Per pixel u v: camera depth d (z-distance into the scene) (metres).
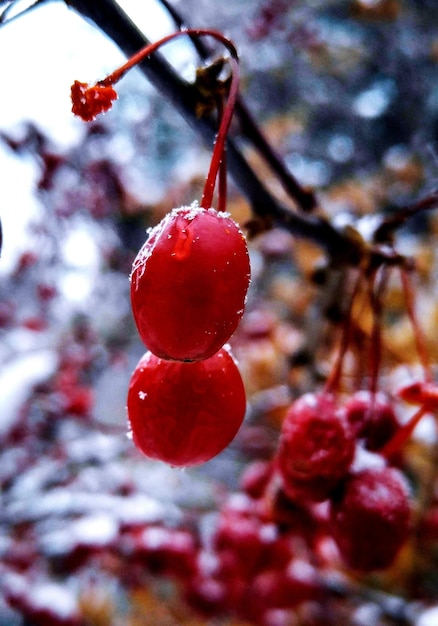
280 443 0.09
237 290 0.06
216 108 0.09
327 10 0.33
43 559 0.22
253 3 0.30
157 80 0.08
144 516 0.21
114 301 0.37
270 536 0.15
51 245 0.28
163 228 0.06
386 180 0.34
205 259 0.06
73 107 0.06
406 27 0.34
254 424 0.26
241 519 0.16
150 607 0.25
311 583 0.19
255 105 0.38
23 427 0.24
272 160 0.10
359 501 0.09
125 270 0.31
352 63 0.36
